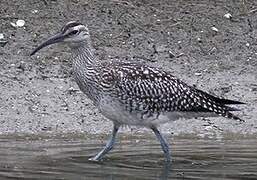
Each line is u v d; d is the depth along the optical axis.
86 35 13.63
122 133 15.48
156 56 18.64
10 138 14.70
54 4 19.56
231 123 16.36
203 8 20.23
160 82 13.64
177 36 19.31
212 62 18.69
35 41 18.41
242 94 17.56
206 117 15.40
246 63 18.77
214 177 11.85
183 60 18.64
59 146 14.01
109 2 19.95
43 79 17.28
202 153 13.74
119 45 18.78
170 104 13.69
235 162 13.00
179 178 11.76
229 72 18.41
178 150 14.02
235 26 19.84
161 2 20.25
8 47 18.16
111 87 13.38
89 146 14.10
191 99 13.76
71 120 15.99
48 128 15.60
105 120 16.08
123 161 12.95
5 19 18.92
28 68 17.58
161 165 12.73
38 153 13.25
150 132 15.62
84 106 16.52
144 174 11.98
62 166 12.29
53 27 18.86
